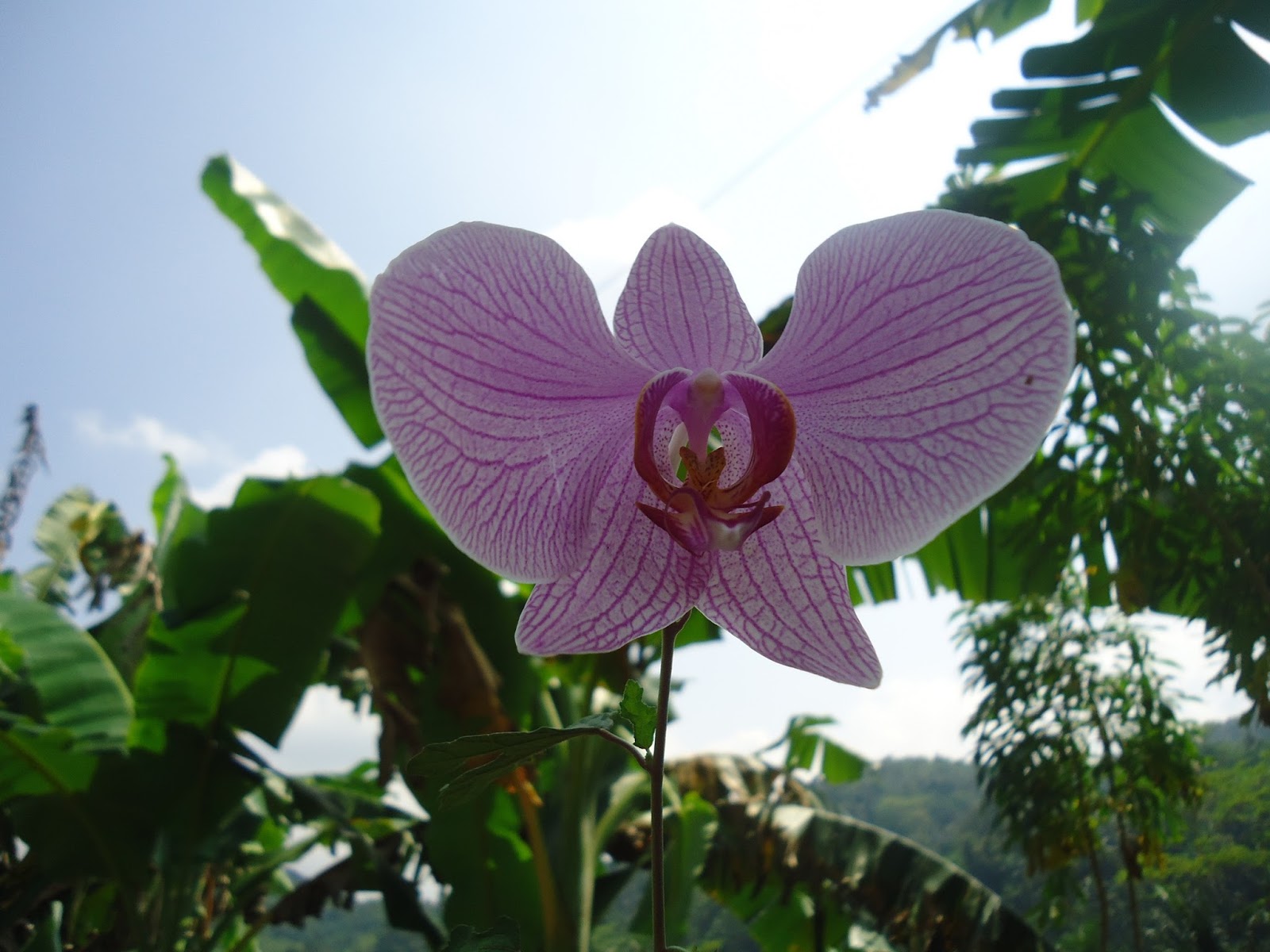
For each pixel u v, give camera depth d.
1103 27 3.07
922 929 3.79
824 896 4.07
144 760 3.83
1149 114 3.17
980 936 3.69
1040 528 3.59
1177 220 3.30
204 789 3.87
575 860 3.84
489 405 1.25
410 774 1.12
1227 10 2.93
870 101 3.67
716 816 4.55
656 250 1.27
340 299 4.18
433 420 1.19
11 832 4.37
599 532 1.32
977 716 4.70
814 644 1.24
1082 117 3.21
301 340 4.21
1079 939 5.23
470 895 3.74
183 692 3.81
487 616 3.93
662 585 1.28
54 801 3.81
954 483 1.24
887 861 4.03
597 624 1.25
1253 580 3.00
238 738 3.98
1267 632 3.00
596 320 1.26
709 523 1.17
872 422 1.31
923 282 1.21
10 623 4.04
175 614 3.73
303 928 4.12
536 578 1.25
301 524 3.77
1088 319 3.17
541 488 1.28
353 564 3.78
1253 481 3.24
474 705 3.60
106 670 4.14
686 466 1.29
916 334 1.24
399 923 3.92
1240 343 3.14
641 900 4.41
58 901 4.76
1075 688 4.42
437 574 3.85
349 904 4.22
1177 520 3.40
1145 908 4.84
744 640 1.24
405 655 3.70
